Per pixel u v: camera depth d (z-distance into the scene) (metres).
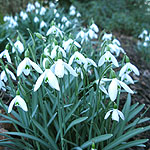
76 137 0.28
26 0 0.99
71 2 1.20
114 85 0.21
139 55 0.85
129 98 0.32
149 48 0.83
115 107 0.24
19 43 0.31
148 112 0.47
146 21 1.36
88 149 0.27
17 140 0.27
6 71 0.25
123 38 1.03
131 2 1.57
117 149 0.27
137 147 0.36
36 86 0.19
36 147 0.29
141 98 0.52
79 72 0.28
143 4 1.52
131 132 0.26
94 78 0.46
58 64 0.20
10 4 0.94
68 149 0.31
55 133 0.32
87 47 0.57
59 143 0.31
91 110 0.29
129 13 1.43
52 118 0.27
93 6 1.28
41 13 0.67
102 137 0.24
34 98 0.28
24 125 0.28
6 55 0.26
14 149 0.29
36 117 0.30
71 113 0.27
